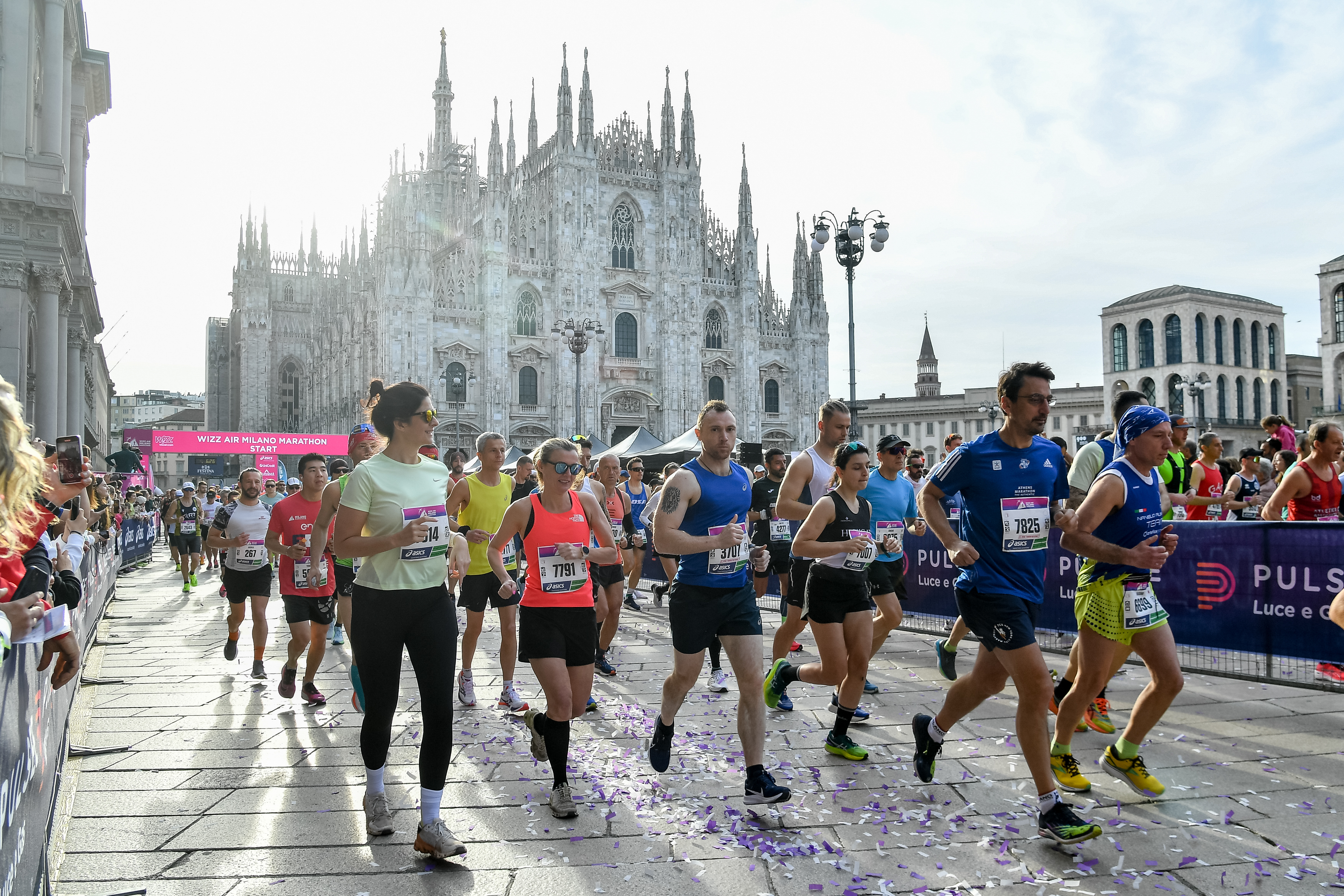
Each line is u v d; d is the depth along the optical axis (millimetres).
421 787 5242
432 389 68438
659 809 5965
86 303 45062
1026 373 5746
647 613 16656
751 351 85438
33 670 3922
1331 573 9023
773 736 7766
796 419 89500
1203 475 13078
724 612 6074
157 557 38062
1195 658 10172
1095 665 6070
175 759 7258
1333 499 9680
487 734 8070
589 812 5953
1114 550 5727
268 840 5465
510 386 71562
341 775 6848
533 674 11125
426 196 85562
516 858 5164
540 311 74375
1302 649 9234
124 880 4852
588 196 76188
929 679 10133
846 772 6711
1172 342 99500
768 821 5633
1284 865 4938
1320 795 6074
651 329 79875
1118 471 6086
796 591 8297
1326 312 84562
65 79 38906
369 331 76312
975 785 6336
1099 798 6059
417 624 5500
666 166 80812
